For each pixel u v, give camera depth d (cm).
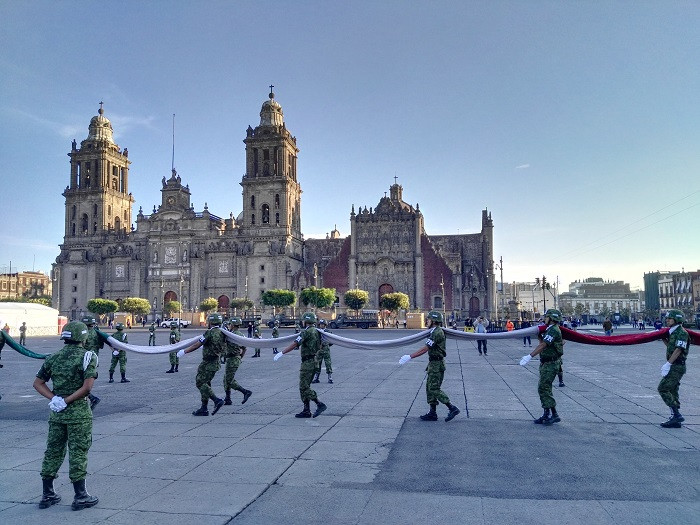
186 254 11869
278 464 1031
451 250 12244
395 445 1170
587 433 1268
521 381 2216
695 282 15788
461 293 11175
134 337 6669
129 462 1052
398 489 888
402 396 1842
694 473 959
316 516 778
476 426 1354
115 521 767
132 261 12169
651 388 1980
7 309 7412
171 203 12156
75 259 12594
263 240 11525
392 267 11181
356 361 3328
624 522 748
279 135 11806
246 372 2739
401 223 11300
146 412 1591
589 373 2494
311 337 1491
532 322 6275
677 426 1316
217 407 1541
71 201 12862
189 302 11725
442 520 759
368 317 9719
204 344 1550
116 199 13162
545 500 834
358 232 11444
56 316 8112
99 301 10575
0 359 3662
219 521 763
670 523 745
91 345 1659
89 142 13025
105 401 1806
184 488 900
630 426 1337
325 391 1981
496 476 951
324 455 1093
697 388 1981
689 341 1341
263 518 773
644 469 983
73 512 804
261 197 11725
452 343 5331
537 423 1375
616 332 6975
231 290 11612
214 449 1146
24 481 952
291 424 1395
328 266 11469
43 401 1841
